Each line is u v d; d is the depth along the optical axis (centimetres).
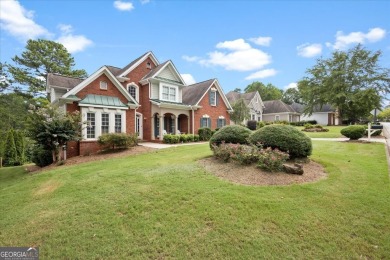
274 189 523
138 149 1334
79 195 564
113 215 443
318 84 3019
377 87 2655
